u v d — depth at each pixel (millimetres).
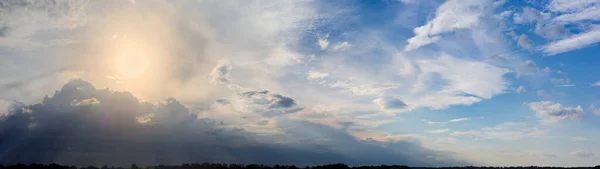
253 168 118312
